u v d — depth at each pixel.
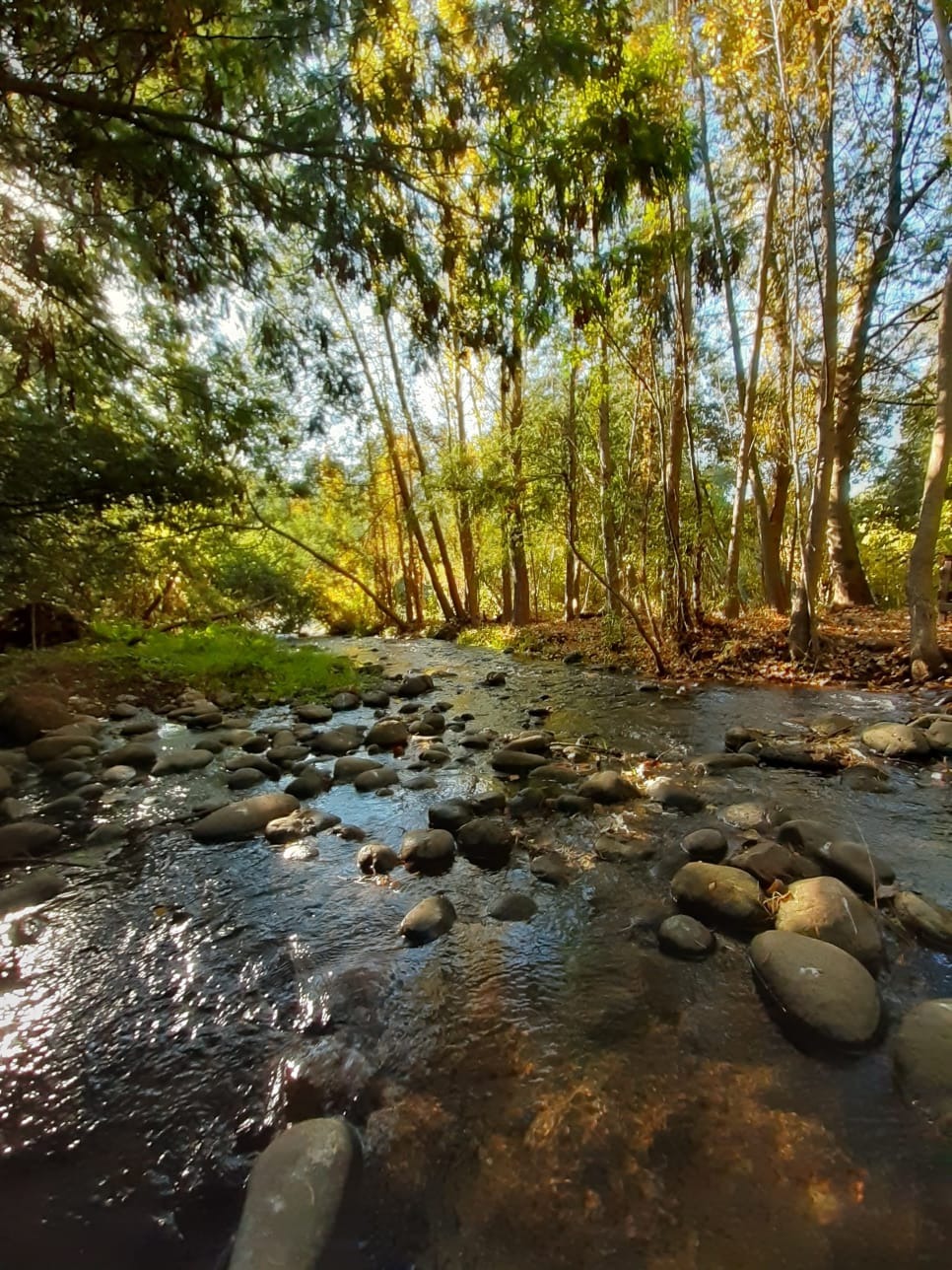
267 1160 1.37
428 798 3.78
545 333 4.33
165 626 11.66
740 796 3.62
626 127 3.31
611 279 4.17
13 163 3.58
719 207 9.56
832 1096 1.54
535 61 3.17
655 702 6.50
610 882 2.67
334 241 3.88
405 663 10.62
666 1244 1.21
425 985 2.04
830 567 12.20
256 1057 1.76
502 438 10.27
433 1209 1.30
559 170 3.49
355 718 6.27
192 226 4.20
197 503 7.06
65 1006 1.99
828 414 7.25
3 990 2.06
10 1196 1.37
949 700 5.75
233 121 3.40
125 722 6.07
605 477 9.40
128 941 2.34
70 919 2.49
